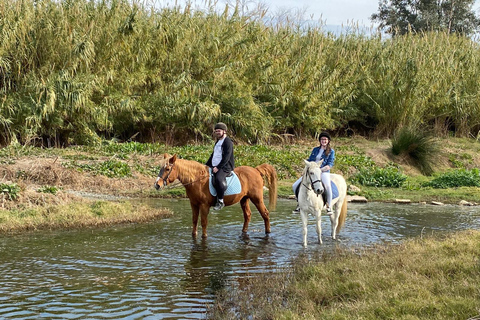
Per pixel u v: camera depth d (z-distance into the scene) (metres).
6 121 18.19
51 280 7.38
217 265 8.31
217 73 22.39
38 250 9.08
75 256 8.73
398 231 11.19
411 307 5.43
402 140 23.17
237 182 10.43
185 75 22.22
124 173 16.70
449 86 28.17
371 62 28.38
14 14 18.66
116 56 20.73
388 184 18.98
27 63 19.36
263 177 11.34
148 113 22.06
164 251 9.19
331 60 28.12
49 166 15.54
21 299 6.57
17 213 11.45
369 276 6.69
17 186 12.62
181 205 14.16
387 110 27.61
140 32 21.30
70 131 20.70
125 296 6.75
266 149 22.20
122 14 21.66
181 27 22.59
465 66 29.56
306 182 9.58
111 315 6.08
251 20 25.39
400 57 27.67
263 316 5.90
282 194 16.44
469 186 18.89
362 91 28.22
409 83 26.55
